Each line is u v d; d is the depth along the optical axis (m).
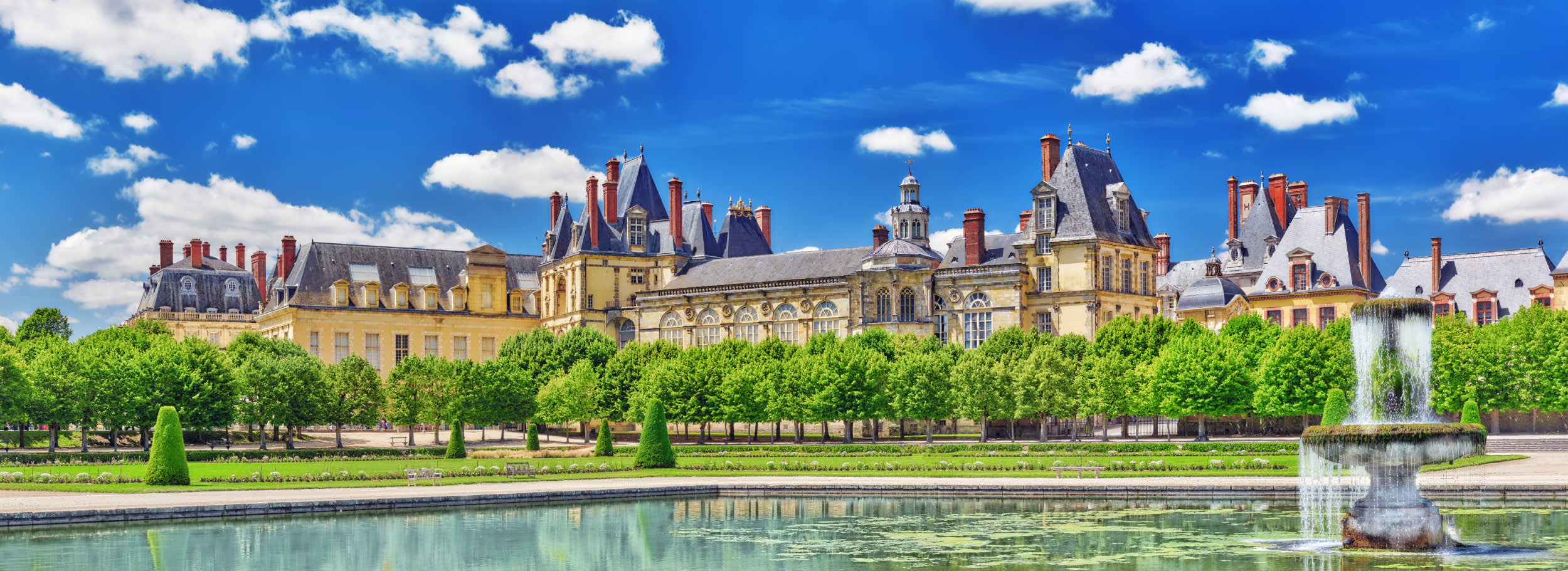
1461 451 51.38
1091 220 146.25
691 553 55.44
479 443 132.25
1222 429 123.25
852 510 69.12
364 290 171.62
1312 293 149.38
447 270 179.88
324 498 69.75
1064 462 91.00
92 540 58.81
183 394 111.69
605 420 108.94
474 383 123.62
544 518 66.50
